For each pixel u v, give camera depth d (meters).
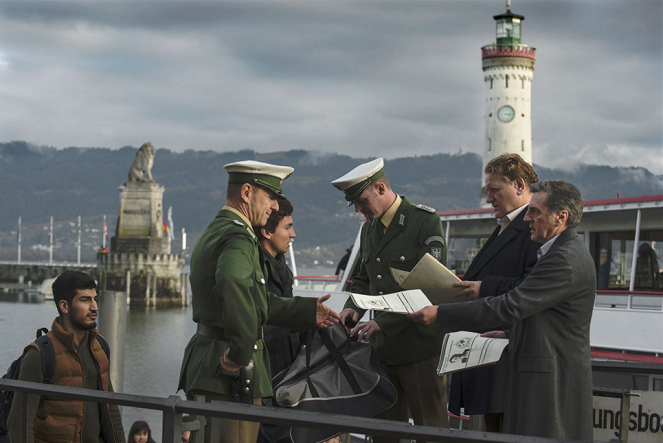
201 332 5.10
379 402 5.54
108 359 6.01
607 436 5.14
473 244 21.30
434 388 6.09
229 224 5.10
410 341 6.03
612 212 16.73
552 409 4.46
